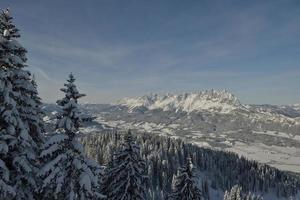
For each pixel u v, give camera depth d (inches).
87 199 687.1
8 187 597.3
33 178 672.4
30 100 674.8
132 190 1118.4
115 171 1123.9
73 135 695.1
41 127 715.4
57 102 687.7
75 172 682.8
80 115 677.9
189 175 1376.7
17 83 647.8
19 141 622.2
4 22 640.4
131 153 1139.3
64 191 681.6
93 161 720.3
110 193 1109.7
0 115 623.2
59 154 673.0
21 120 629.6
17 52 652.1
